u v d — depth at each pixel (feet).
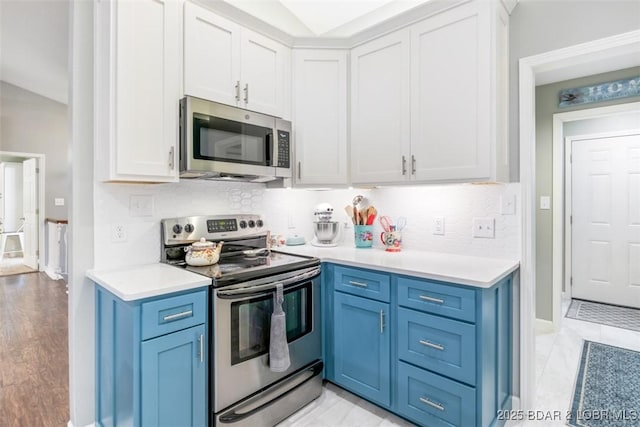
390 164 7.04
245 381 5.54
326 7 8.99
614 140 12.42
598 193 12.78
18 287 15.51
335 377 6.88
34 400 6.71
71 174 5.61
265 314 5.83
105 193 5.87
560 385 7.27
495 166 5.81
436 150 6.41
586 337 9.77
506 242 6.51
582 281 13.21
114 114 5.17
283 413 6.12
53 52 14.55
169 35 5.72
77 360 5.62
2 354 8.72
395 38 6.95
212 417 5.18
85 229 5.67
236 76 6.64
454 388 5.27
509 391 6.39
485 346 5.12
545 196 10.35
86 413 5.73
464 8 6.08
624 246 12.39
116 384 5.02
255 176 6.97
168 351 4.70
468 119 6.05
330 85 7.74
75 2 5.51
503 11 6.12
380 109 7.19
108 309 5.22
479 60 5.92
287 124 7.39
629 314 11.68
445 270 5.62
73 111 5.54
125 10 5.26
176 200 6.77
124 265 6.06
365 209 8.30
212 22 6.29
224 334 5.25
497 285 5.52
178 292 4.79
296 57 7.70
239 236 7.41
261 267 5.98
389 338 6.03
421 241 7.72
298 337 6.43
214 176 6.64
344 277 6.69
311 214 9.43
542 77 9.80
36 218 19.10
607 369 7.93
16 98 18.56
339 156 7.75
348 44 7.69
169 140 5.73
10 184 24.11
